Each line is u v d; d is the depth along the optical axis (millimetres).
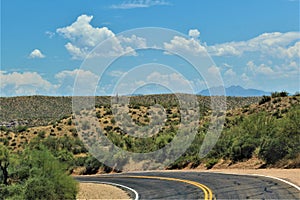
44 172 19500
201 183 22812
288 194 15773
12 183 19188
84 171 43469
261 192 16906
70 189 19719
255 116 37594
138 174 34438
